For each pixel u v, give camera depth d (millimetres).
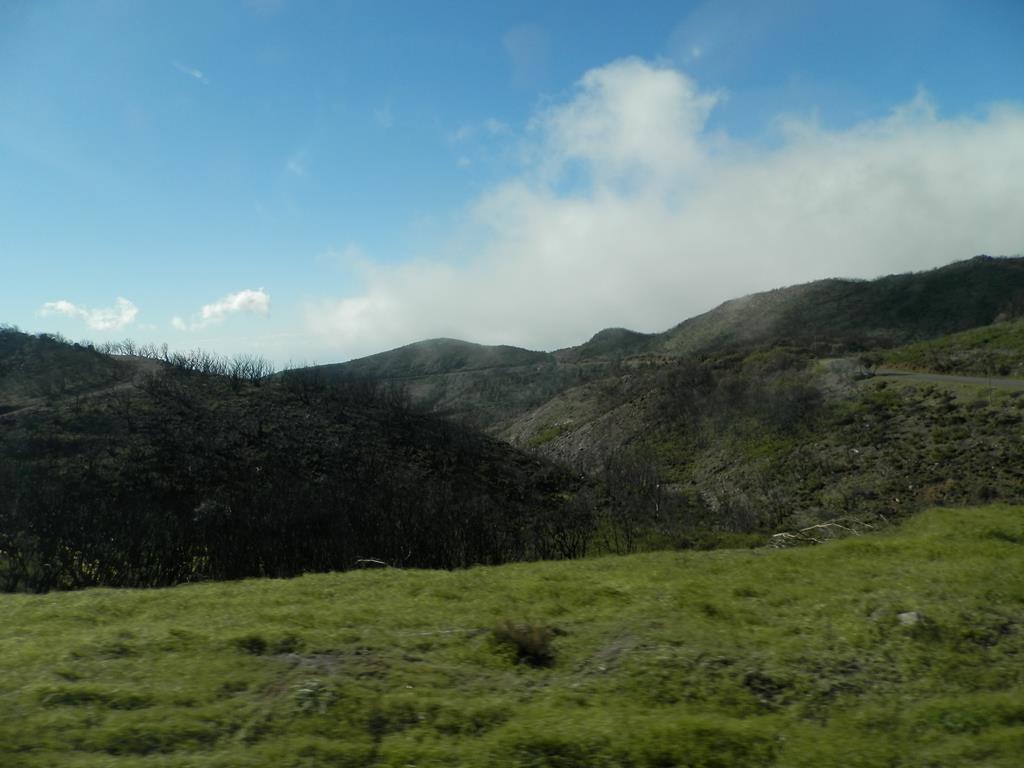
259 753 4336
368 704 4984
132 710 4867
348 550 21062
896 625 6824
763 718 5180
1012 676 5914
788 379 51500
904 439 35906
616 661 6051
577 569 10000
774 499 34938
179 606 7891
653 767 4410
